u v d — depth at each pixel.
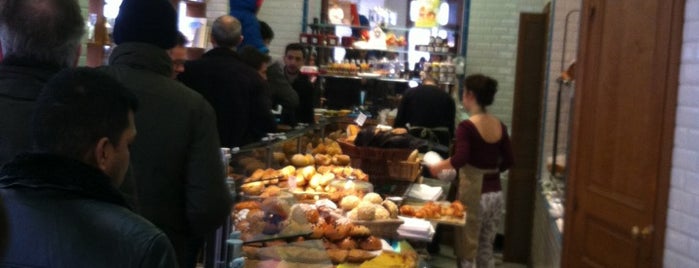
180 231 2.47
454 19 8.30
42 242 1.44
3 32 2.08
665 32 3.34
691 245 3.15
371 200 3.40
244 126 4.13
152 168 2.35
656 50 3.41
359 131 4.71
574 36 5.54
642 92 3.52
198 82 4.04
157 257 1.44
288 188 3.35
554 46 5.67
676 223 3.26
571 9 5.55
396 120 6.70
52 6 2.08
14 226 1.45
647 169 3.46
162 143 2.36
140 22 2.42
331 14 8.38
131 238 1.43
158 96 2.38
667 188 3.32
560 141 5.28
